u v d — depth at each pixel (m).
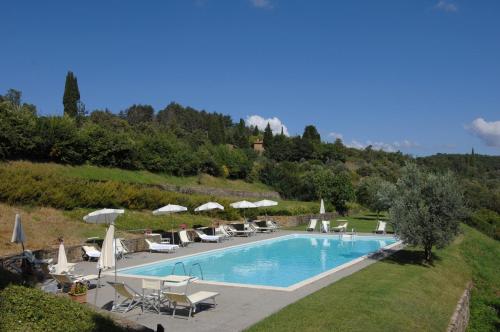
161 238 23.03
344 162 93.25
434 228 18.23
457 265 21.56
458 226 18.48
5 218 19.70
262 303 11.47
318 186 46.94
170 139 47.75
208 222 29.41
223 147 53.53
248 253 24.03
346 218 44.69
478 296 19.17
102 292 12.78
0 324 7.23
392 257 19.78
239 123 112.44
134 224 24.48
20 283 9.83
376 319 10.37
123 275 15.37
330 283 13.98
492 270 25.14
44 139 31.11
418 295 13.46
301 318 10.01
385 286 13.62
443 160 113.44
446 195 18.31
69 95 56.94
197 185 43.81
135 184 32.25
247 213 34.72
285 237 29.44
